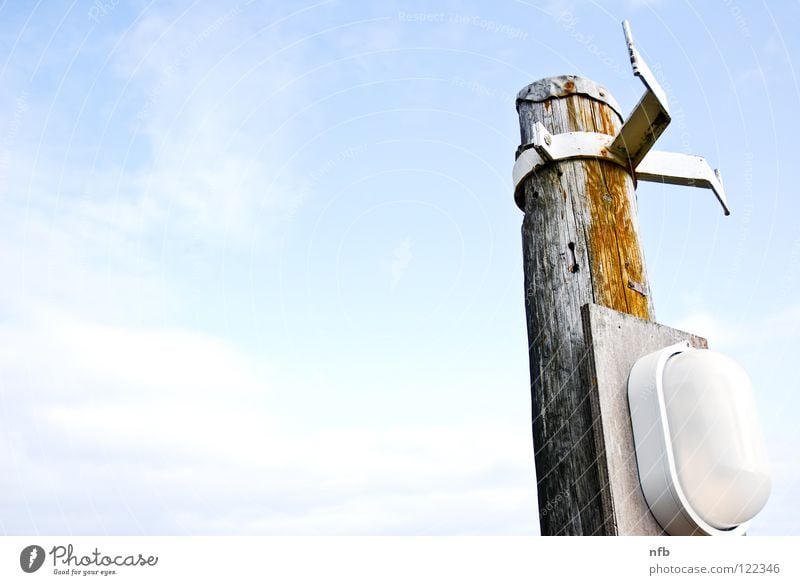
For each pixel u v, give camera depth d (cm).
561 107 261
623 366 213
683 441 198
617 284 234
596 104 261
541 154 246
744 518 201
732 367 207
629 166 252
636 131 241
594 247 236
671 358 212
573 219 241
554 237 242
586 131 254
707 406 198
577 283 233
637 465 203
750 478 195
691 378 203
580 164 248
